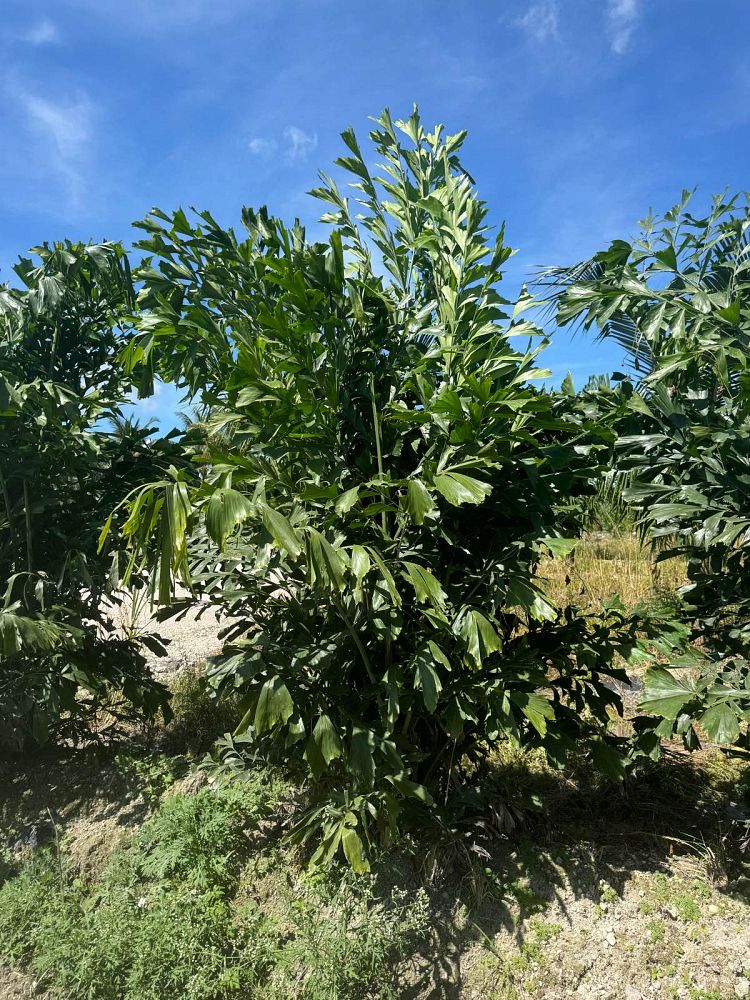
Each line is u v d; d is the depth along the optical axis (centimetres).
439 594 302
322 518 347
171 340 395
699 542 345
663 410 352
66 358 513
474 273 359
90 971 317
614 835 376
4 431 455
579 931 317
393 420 354
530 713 322
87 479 498
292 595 374
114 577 452
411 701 338
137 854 384
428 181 399
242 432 351
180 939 324
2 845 422
